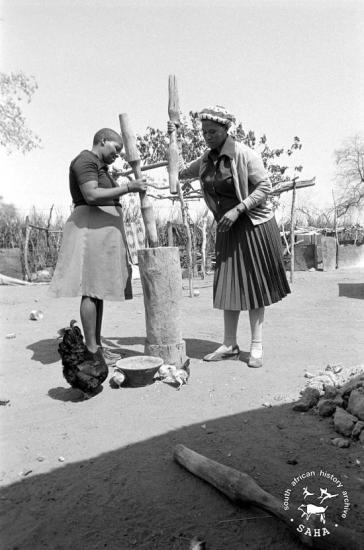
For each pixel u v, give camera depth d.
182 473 2.58
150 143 15.20
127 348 5.21
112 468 2.65
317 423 3.20
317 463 2.65
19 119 16.11
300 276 14.92
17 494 2.43
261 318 4.56
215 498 2.35
